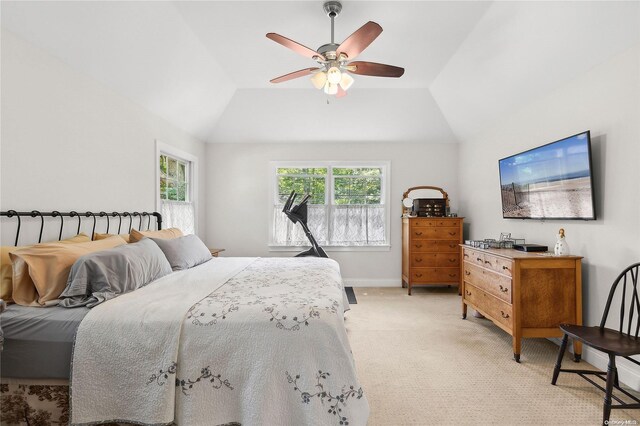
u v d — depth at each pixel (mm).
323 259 3357
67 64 2344
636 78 2084
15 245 1973
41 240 2145
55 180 2256
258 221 5164
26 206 2045
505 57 2963
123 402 1477
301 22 2814
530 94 3131
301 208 4547
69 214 2336
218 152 5137
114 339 1498
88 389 1479
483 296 3062
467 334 3086
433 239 4625
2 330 1454
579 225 2600
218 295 1837
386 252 5152
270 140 5113
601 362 2355
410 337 3012
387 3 2561
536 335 2514
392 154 5145
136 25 2492
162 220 3812
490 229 4098
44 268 1748
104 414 1476
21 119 2006
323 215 5176
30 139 2066
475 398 2020
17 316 1577
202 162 4980
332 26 2576
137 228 3227
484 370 2379
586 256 2533
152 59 2891
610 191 2295
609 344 1804
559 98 2809
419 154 5141
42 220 2135
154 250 2373
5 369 1553
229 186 5148
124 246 2188
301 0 2520
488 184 4141
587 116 2492
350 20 2785
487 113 3908
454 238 4621
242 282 2199
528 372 2348
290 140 5109
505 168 3482
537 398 2018
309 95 4414
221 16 2730
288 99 4473
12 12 1861
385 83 4141
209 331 1516
